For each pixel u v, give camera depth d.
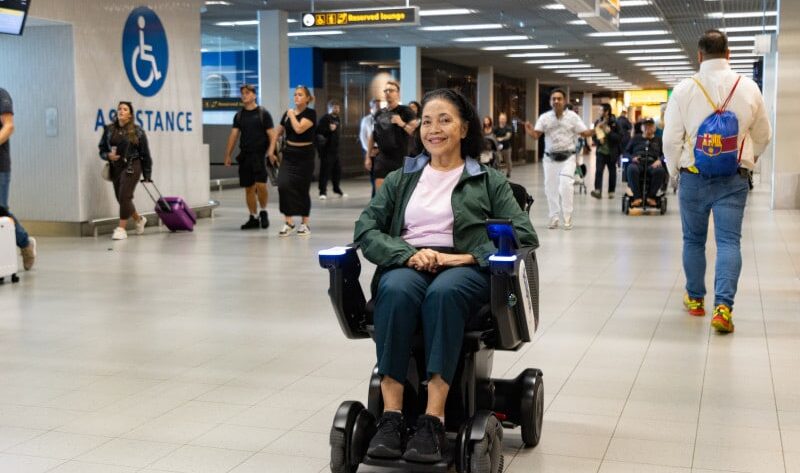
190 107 13.79
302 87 11.23
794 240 10.56
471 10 18.52
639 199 14.16
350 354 5.32
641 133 15.05
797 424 4.01
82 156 11.48
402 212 3.65
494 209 3.61
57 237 11.39
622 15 19.23
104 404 4.36
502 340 3.30
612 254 9.52
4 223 7.74
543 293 7.25
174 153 13.40
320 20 15.28
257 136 12.09
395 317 3.26
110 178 11.23
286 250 9.98
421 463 3.13
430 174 3.67
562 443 3.78
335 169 18.61
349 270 3.47
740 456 3.62
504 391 3.69
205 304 6.86
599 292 7.29
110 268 8.68
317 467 3.53
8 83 11.62
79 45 11.41
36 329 6.02
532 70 36.00
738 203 5.82
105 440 3.84
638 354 5.27
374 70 27.16
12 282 7.86
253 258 9.35
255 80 25.23
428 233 3.60
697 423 4.03
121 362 5.15
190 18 13.73
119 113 11.14
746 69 37.28
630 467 3.50
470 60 31.03
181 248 10.19
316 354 5.32
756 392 4.51
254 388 4.62
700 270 6.32
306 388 4.62
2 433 3.93
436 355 3.19
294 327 6.05
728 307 5.76
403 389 3.38
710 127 5.71
